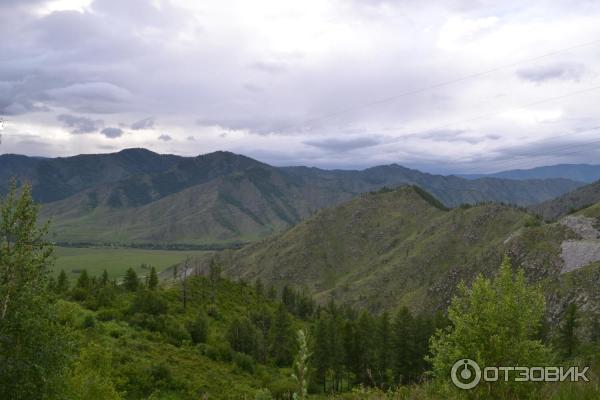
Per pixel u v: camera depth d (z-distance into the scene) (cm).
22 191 1916
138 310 8475
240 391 5841
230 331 9144
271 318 11694
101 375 2881
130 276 11225
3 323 1816
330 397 1361
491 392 1176
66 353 2014
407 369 7606
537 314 1350
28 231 1908
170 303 10375
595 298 15875
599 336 12306
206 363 6988
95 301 8525
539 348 1312
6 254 1856
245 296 14475
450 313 1434
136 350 6131
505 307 1340
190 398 5216
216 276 14438
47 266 1991
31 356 1862
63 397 2072
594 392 958
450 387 1252
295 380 611
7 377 1789
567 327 7231
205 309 10962
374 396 1296
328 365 7681
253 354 9006
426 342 7681
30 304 1886
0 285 1811
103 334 6312
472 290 1424
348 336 8175
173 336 7831
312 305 17938
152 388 5166
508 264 1421
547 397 1052
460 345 1348
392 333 8506
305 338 616
